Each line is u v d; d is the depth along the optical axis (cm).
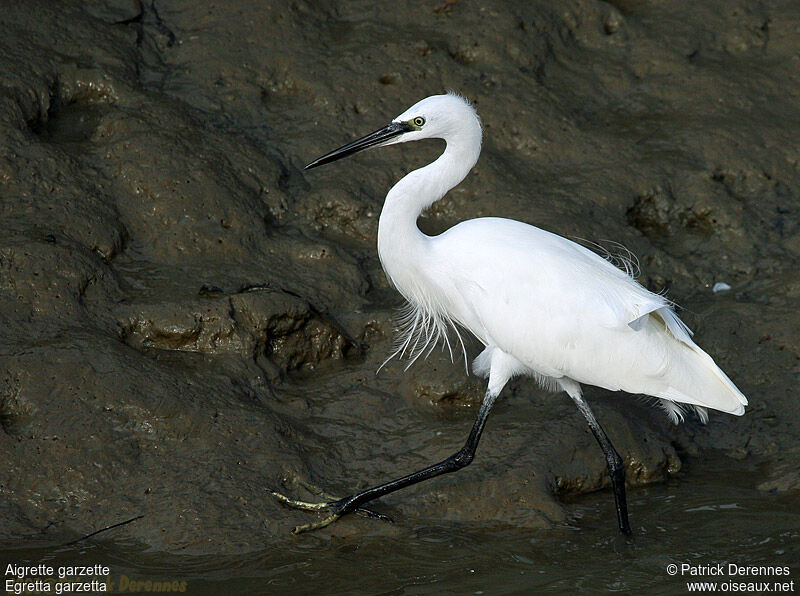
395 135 929
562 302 873
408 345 1071
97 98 1295
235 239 1141
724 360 1098
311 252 1149
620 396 1066
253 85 1366
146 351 1007
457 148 923
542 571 813
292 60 1404
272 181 1231
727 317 1140
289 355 1047
